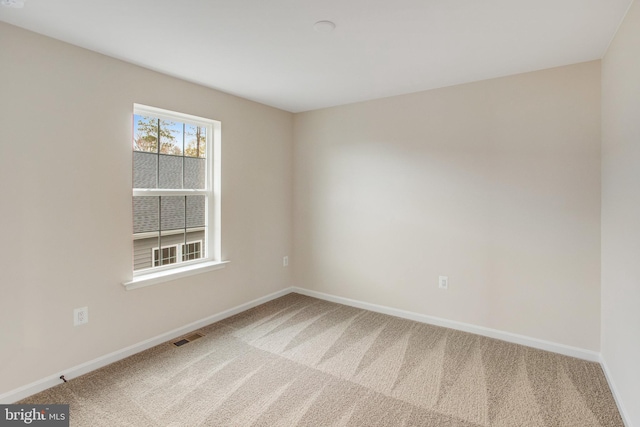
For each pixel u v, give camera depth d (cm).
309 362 248
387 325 317
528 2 169
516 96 272
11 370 197
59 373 217
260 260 374
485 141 286
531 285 271
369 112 350
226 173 330
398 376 229
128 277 253
